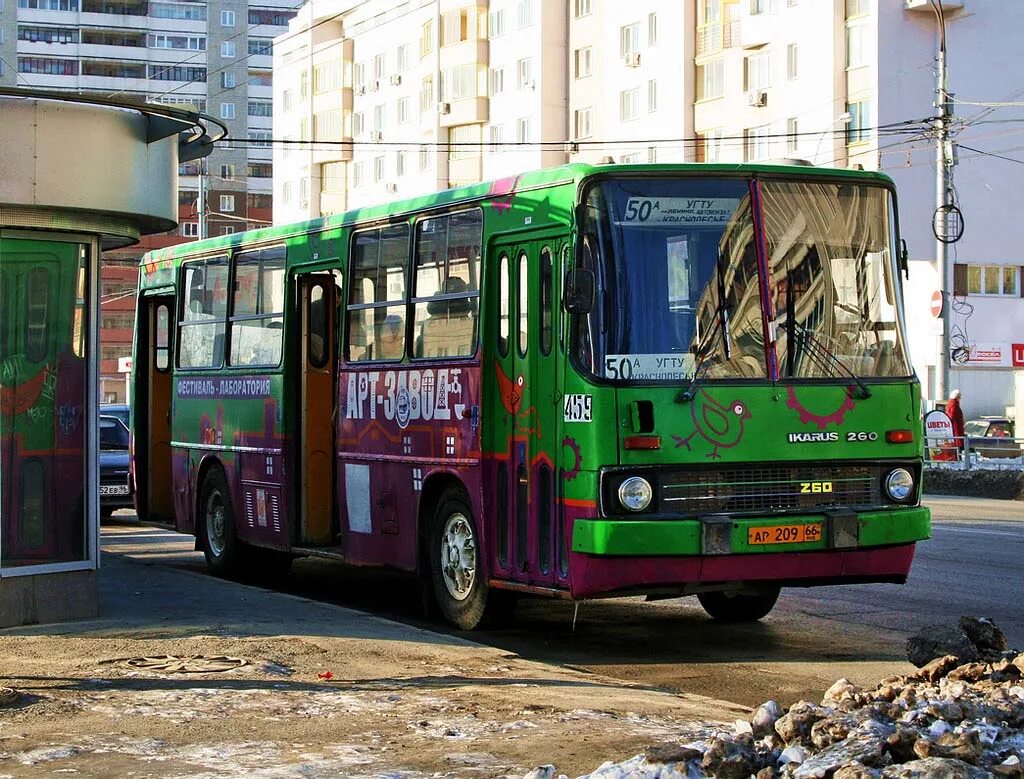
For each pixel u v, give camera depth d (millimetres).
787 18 60531
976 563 17734
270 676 10141
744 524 11188
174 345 19422
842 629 13289
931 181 57438
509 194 12438
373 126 90000
